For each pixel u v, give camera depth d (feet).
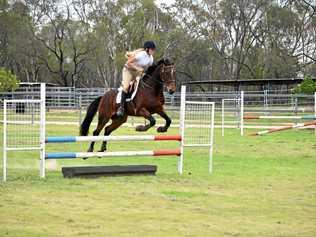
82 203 27.61
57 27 200.44
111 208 26.48
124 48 201.26
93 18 201.98
